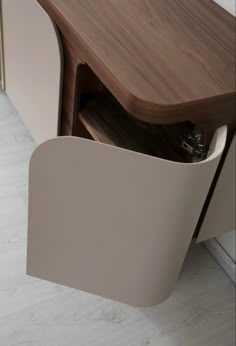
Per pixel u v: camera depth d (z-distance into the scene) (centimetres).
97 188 96
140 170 90
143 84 92
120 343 126
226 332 133
